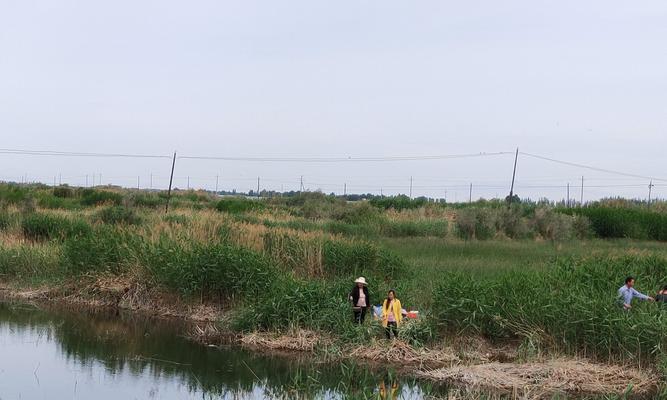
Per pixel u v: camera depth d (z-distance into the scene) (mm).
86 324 19109
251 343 16719
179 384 13547
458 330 16266
